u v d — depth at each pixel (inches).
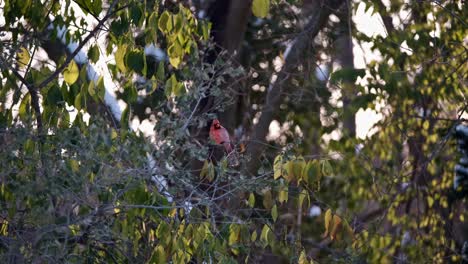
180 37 422.9
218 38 749.9
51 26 541.0
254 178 438.0
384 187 730.8
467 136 781.3
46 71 436.1
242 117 880.9
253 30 860.0
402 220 732.7
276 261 681.6
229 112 750.5
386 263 653.3
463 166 796.0
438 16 743.7
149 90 425.4
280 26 856.3
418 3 749.9
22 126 414.3
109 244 462.9
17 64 451.2
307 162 449.4
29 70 438.0
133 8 412.8
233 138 756.6
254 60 871.1
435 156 763.4
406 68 727.7
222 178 438.6
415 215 752.3
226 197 450.6
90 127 398.9
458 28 742.5
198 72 436.1
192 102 463.2
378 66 685.9
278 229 624.1
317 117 819.4
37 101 433.1
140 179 409.7
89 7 431.8
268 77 839.1
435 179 769.6
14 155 410.3
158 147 416.8
